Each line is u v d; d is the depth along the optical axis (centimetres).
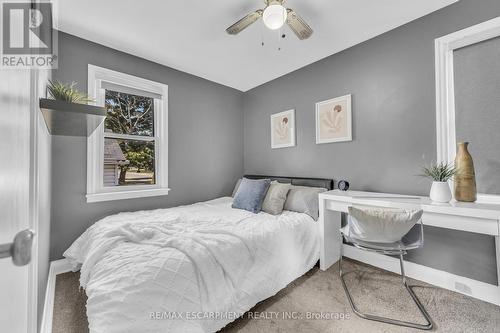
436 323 150
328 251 230
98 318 98
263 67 307
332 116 273
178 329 111
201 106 338
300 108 310
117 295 104
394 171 226
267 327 147
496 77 176
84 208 233
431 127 204
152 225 172
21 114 66
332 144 276
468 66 188
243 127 395
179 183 312
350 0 188
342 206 211
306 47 258
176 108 310
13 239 51
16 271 60
